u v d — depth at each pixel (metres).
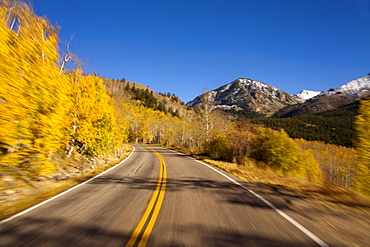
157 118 98.25
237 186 7.59
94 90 14.11
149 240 3.36
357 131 7.48
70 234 3.57
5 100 6.12
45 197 5.96
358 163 7.36
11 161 6.41
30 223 4.04
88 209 4.92
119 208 5.00
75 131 12.95
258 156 14.45
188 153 25.17
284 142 12.62
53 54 8.07
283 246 3.25
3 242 3.25
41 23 7.81
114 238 3.44
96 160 15.06
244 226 4.00
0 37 5.95
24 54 6.75
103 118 15.37
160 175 9.70
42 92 7.27
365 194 7.00
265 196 6.27
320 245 3.31
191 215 4.56
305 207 5.32
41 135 7.41
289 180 9.25
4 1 6.91
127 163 14.62
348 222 4.38
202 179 8.81
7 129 6.04
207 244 3.26
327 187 7.66
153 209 4.93
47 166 7.70
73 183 7.95
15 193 6.09
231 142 17.39
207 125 24.42
